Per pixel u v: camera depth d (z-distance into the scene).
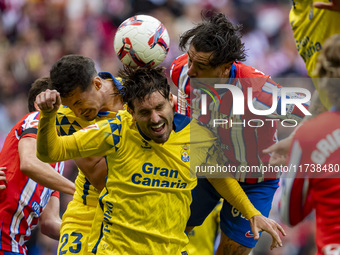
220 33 11.52
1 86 30.92
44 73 31.67
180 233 11.23
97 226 11.79
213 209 14.59
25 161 12.79
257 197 13.30
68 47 32.50
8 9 33.62
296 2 11.54
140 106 10.45
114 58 32.56
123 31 11.84
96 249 11.66
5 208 13.39
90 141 10.66
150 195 10.87
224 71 11.84
